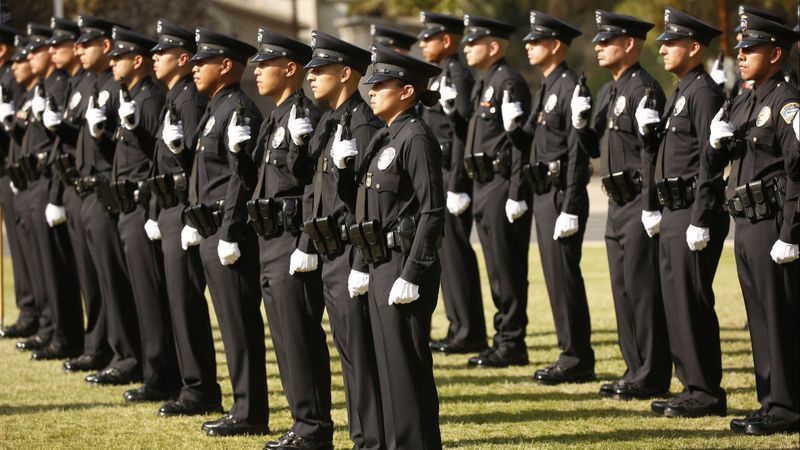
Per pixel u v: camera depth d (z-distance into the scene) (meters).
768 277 23.52
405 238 19.92
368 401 21.91
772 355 23.80
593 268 52.31
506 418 25.91
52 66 35.25
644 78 27.14
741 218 23.81
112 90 30.08
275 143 22.81
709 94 24.84
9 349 36.16
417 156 19.78
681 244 25.22
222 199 24.56
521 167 30.95
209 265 24.59
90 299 32.41
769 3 87.31
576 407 26.91
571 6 120.44
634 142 26.91
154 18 102.25
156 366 28.55
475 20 32.00
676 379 29.77
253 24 111.06
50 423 26.23
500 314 32.50
